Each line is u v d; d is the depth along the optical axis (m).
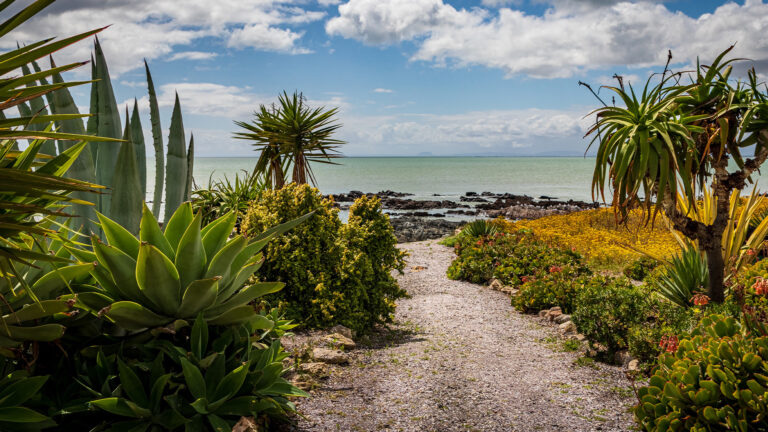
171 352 3.05
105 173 3.50
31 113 3.13
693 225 6.25
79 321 3.03
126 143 3.24
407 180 71.44
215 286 2.95
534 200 39.50
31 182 1.96
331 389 4.36
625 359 5.27
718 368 3.14
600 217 18.09
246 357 3.36
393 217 29.84
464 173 92.12
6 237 2.13
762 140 5.88
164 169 3.70
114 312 2.82
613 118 6.18
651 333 5.12
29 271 2.77
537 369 5.22
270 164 11.70
